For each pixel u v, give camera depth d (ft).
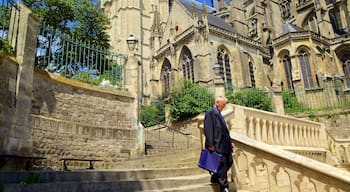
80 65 45.88
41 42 41.09
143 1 207.62
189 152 34.30
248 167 23.84
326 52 155.12
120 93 49.44
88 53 47.39
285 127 45.32
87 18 92.32
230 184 24.02
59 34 43.19
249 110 37.86
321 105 112.37
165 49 164.04
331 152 57.11
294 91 120.16
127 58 53.98
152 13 207.41
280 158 21.48
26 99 34.50
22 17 36.60
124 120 48.91
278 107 83.15
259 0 196.85
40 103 37.76
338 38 159.74
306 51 147.84
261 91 100.32
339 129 94.22
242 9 192.65
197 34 141.18
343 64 161.48
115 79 51.42
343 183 17.63
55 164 37.32
